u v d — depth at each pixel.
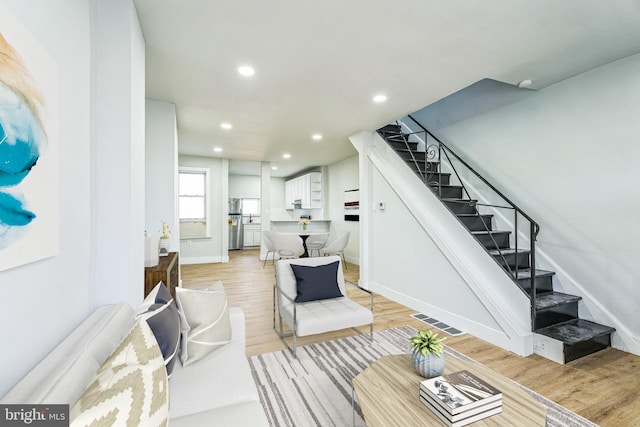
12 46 0.83
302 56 2.32
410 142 4.70
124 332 1.23
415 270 3.53
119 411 0.65
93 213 1.51
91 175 1.49
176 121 3.92
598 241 2.59
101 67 1.55
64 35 1.20
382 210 4.16
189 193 6.78
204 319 1.53
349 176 6.73
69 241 1.23
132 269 1.59
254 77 2.67
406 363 1.61
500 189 3.41
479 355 2.38
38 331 0.99
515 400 1.26
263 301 3.83
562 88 2.80
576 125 2.71
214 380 1.32
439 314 3.17
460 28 1.97
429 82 2.78
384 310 3.51
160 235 3.17
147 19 1.84
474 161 3.73
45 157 1.01
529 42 2.14
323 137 4.81
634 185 2.37
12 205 0.82
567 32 2.02
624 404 1.77
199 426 1.04
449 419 1.09
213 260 6.75
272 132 4.50
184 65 2.45
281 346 2.53
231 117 3.77
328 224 7.79
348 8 1.77
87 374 0.86
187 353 1.44
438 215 3.33
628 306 2.42
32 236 0.92
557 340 2.28
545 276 2.83
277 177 10.03
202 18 1.85
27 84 0.90
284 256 5.78
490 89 3.50
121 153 1.57
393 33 2.02
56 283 1.11
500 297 2.67
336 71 2.56
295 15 1.83
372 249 4.40
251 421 1.08
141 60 1.94
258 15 1.83
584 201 2.67
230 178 9.53
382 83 2.80
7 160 0.80
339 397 1.83
